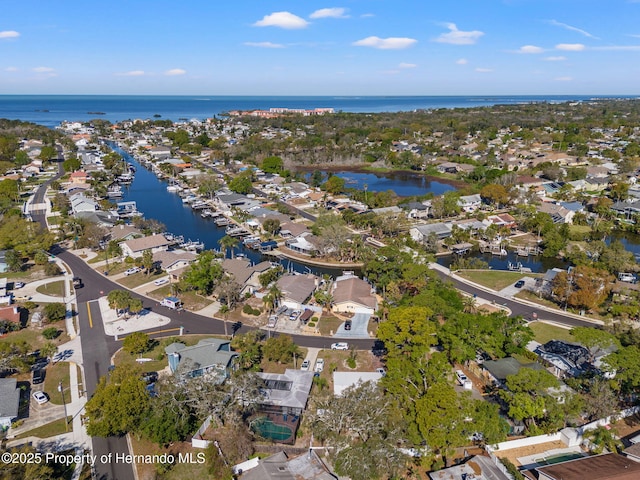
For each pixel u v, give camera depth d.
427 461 56.81
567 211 169.75
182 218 180.38
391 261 109.75
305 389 69.88
